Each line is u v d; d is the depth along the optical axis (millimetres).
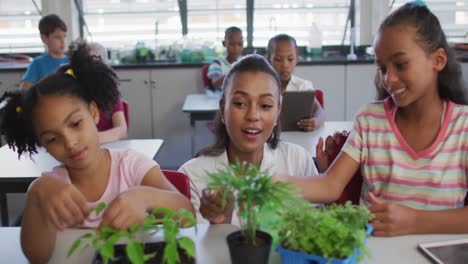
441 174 1246
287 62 2887
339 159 1357
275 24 4770
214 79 3953
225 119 1349
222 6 4738
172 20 4770
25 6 4594
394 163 1293
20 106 1182
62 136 1106
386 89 1265
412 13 1167
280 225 745
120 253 799
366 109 1382
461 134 1251
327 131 2445
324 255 711
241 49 4055
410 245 958
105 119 2547
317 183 1265
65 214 852
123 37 4785
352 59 4301
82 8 4711
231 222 1078
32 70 3867
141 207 892
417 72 1159
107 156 1307
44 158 2051
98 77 1231
